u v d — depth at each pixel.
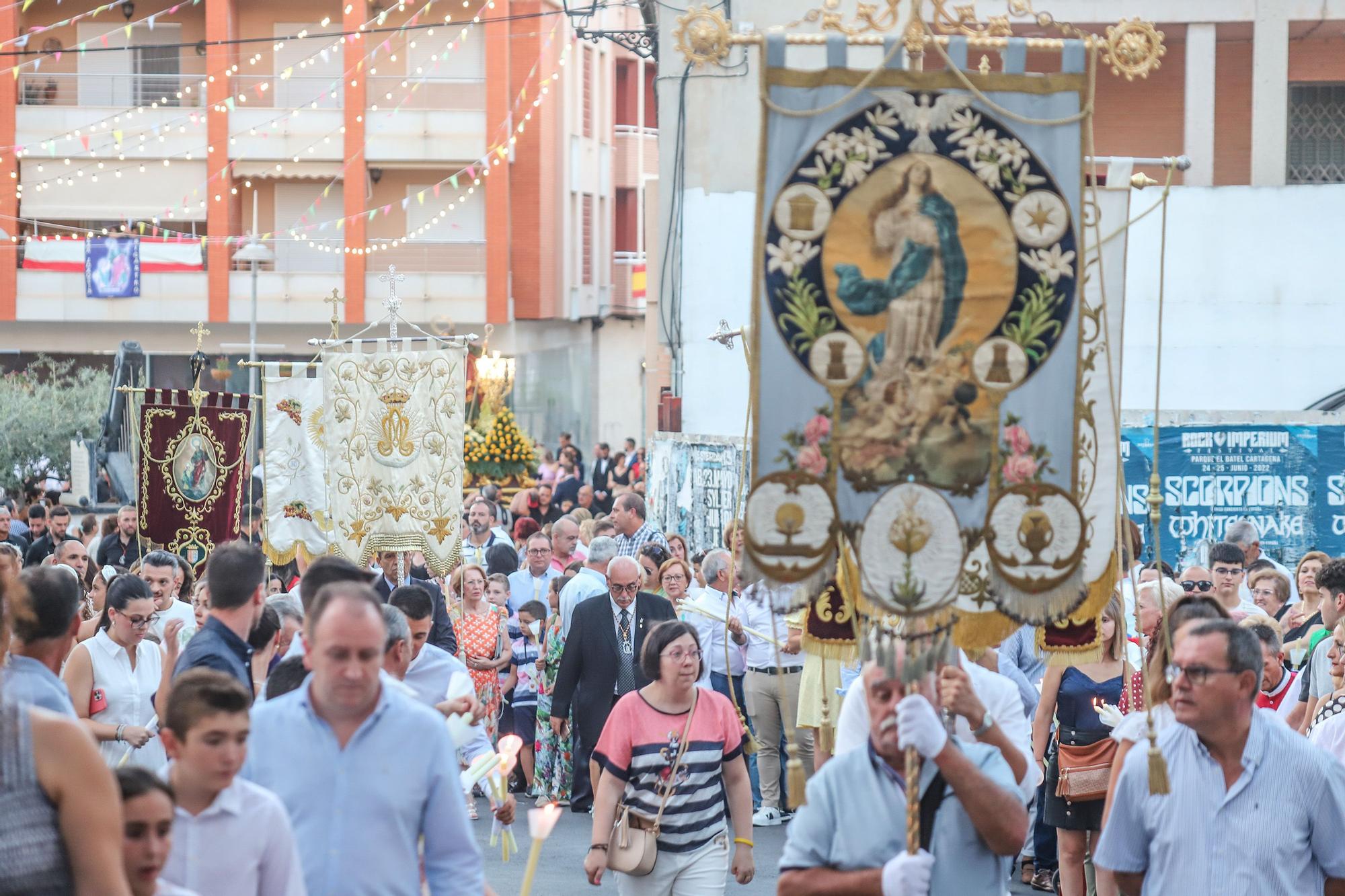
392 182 99.00
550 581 38.31
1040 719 21.38
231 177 96.00
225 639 15.66
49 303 96.19
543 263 104.31
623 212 128.50
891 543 12.34
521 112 101.44
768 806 30.84
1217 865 12.54
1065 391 12.59
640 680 30.48
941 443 12.41
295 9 96.06
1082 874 21.73
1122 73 12.68
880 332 12.40
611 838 18.42
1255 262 51.84
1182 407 52.19
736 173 57.03
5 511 41.12
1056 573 12.59
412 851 12.25
